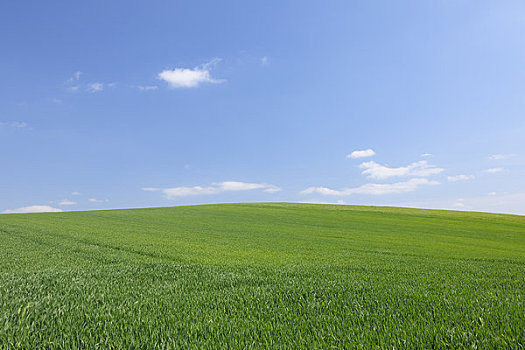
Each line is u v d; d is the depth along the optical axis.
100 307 5.10
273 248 15.39
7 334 3.99
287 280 7.11
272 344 3.74
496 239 24.95
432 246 18.62
